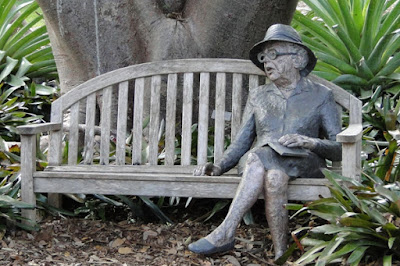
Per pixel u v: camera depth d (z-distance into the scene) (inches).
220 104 178.4
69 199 188.2
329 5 241.0
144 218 180.2
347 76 227.8
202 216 177.2
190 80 180.2
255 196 147.5
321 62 236.8
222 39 197.6
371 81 228.4
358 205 137.8
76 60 207.8
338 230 135.6
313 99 160.1
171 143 179.3
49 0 201.5
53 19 204.1
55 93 252.5
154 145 179.2
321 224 159.6
